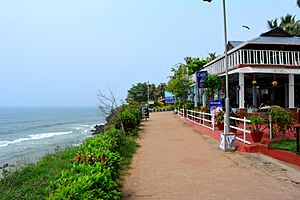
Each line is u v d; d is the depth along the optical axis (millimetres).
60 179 5086
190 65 37469
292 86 20625
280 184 7414
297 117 18609
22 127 64625
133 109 22078
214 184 7457
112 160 6727
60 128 58344
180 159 10469
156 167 9359
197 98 30969
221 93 25656
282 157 10148
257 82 26547
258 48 21734
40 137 41656
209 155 11078
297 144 9906
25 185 8125
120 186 7242
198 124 21234
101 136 9664
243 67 20172
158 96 86875
